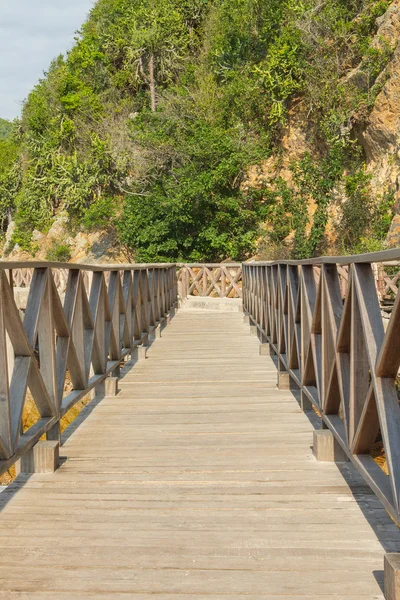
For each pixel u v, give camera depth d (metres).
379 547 2.94
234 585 2.62
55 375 4.30
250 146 26.53
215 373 7.52
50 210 39.69
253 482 3.85
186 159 26.81
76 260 34.56
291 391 6.45
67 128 36.75
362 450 3.31
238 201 26.22
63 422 10.38
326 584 2.62
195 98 29.98
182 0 37.78
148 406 5.95
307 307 4.82
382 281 12.30
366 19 23.97
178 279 17.84
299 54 25.91
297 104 26.44
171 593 2.57
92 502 3.57
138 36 35.53
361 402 3.27
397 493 2.51
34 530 3.19
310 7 26.30
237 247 26.02
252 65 29.28
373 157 22.55
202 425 5.22
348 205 21.69
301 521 3.25
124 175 32.72
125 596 2.55
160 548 2.96
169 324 13.12
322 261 3.95
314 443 4.33
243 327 12.32
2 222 48.34
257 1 29.81
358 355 3.25
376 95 22.31
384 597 2.50
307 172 23.89
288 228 25.03
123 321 7.52
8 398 3.35
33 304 3.87
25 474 4.07
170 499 3.60
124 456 4.43
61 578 2.70
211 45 33.25
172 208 25.98
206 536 3.09
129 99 37.59
